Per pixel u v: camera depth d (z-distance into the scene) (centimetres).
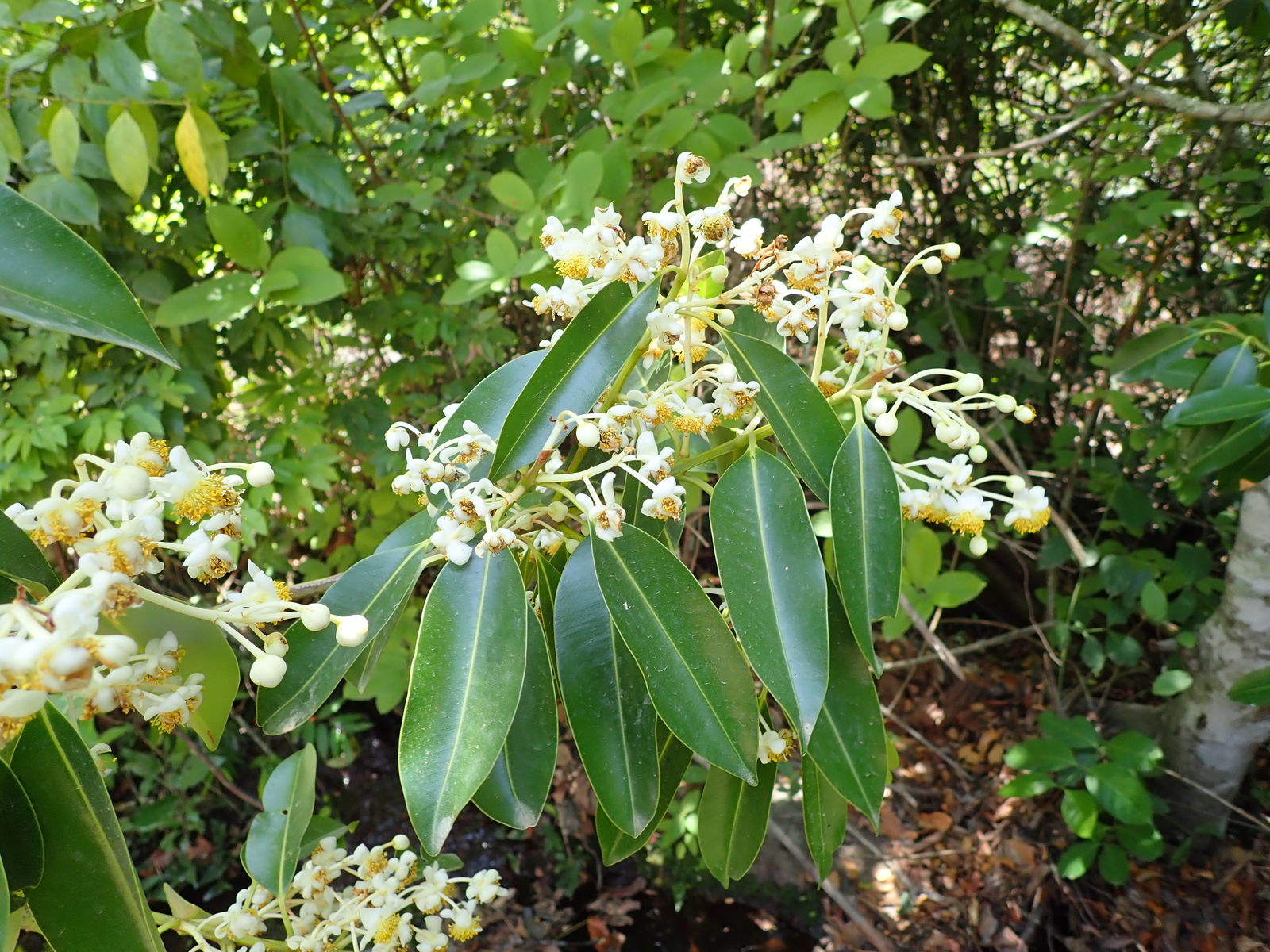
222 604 32
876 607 37
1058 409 146
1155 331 76
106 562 27
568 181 73
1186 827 109
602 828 46
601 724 38
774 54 109
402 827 134
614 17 91
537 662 40
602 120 106
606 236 38
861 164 137
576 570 40
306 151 88
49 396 87
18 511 28
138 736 125
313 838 58
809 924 117
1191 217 128
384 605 39
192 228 91
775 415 39
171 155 88
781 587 36
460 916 51
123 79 67
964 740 132
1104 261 118
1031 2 124
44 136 66
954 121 141
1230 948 99
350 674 47
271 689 39
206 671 33
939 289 137
